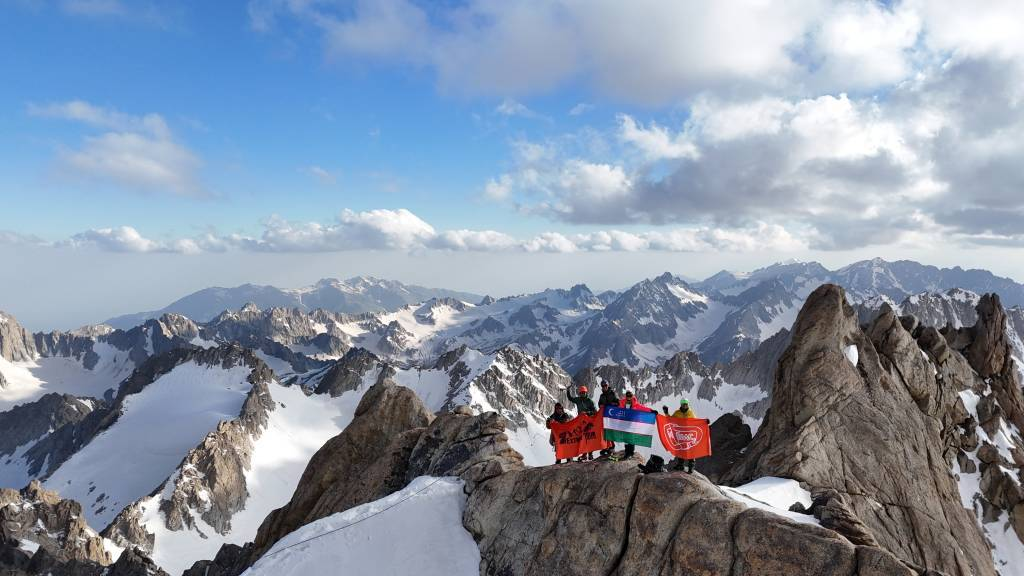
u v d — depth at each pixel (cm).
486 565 2377
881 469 3791
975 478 4484
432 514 2639
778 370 4388
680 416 2366
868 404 4084
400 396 4606
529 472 2533
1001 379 5162
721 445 5253
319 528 2572
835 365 4150
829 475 3716
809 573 1748
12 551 11494
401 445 3747
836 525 2077
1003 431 4762
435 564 2416
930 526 3603
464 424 3372
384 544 2502
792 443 3853
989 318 5322
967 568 3506
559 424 2694
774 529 1856
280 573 2386
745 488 3472
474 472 2794
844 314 4381
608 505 2183
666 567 1962
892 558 1691
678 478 2136
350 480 3991
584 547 2153
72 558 11862
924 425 4200
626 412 2464
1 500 13275
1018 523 4244
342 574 2380
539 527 2322
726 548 1898
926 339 5175
